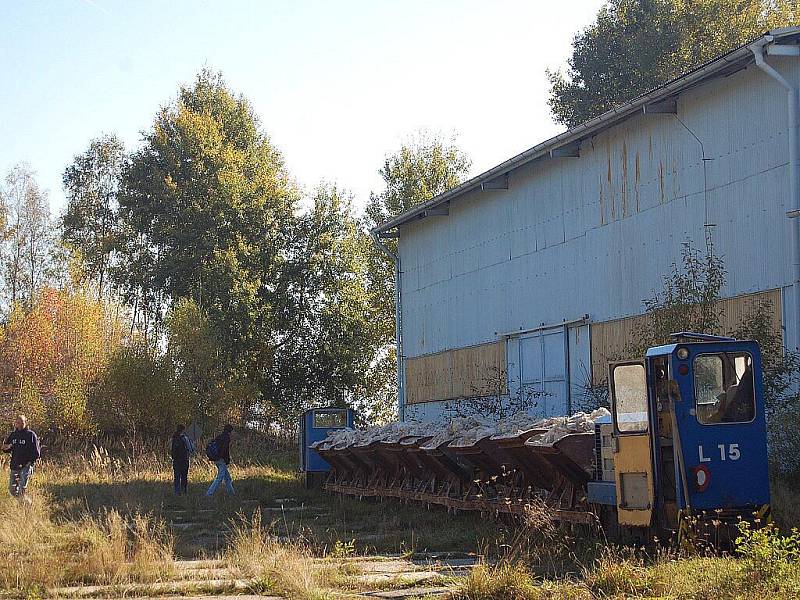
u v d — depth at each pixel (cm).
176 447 2684
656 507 1239
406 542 1591
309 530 1780
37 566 1293
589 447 1483
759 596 898
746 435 1224
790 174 1830
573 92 5112
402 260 3747
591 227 2500
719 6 4825
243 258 5066
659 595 989
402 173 5903
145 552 1376
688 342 1293
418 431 2156
